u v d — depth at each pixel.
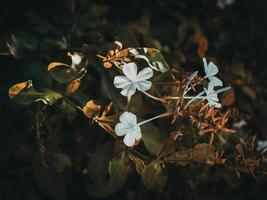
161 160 0.49
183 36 0.67
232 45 0.75
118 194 0.65
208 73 0.50
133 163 0.52
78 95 0.51
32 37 0.54
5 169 0.55
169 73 0.52
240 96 0.70
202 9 0.74
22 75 0.53
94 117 0.48
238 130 0.60
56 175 0.52
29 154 0.54
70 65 0.49
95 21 0.60
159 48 0.63
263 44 0.77
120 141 0.48
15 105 0.51
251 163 0.52
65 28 0.58
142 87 0.47
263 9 0.77
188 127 0.51
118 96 0.51
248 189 0.76
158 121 0.53
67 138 0.61
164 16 0.71
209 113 0.51
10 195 0.55
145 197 0.64
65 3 0.62
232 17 0.75
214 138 0.53
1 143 0.54
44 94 0.47
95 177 0.51
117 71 0.52
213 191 0.65
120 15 0.70
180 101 0.50
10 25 0.63
